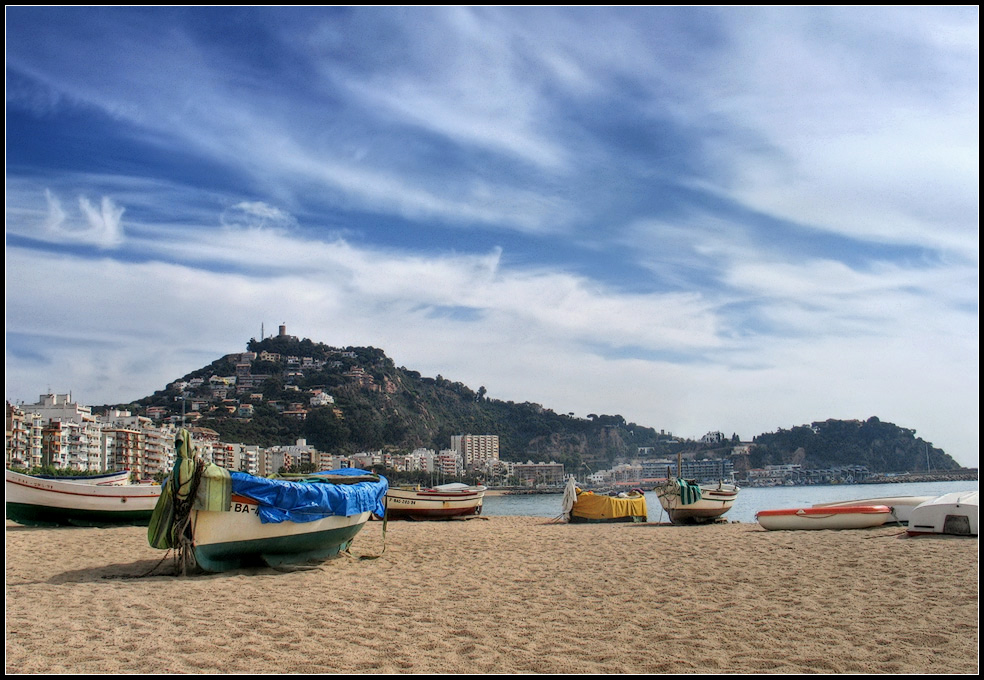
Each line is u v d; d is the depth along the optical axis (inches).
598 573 525.3
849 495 4562.0
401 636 339.3
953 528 653.3
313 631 347.3
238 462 7347.4
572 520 1117.1
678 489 1018.1
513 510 3107.8
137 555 622.5
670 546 683.4
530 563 583.2
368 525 1029.8
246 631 347.3
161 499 509.0
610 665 294.8
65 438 4933.6
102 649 315.3
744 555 598.5
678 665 293.7
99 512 893.8
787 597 418.6
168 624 359.6
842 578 471.2
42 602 411.5
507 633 344.8
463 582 488.7
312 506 554.6
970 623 347.9
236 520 521.0
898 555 552.7
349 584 479.8
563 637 337.4
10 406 4350.4
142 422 6496.1
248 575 513.3
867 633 335.6
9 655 305.4
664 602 414.3
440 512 1209.4
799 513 823.7
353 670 288.5
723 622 362.0
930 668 285.6
